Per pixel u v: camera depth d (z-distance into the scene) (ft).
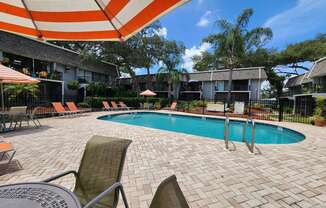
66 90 67.31
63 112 43.34
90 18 7.75
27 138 22.45
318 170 13.56
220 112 58.29
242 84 81.41
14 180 11.63
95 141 7.89
